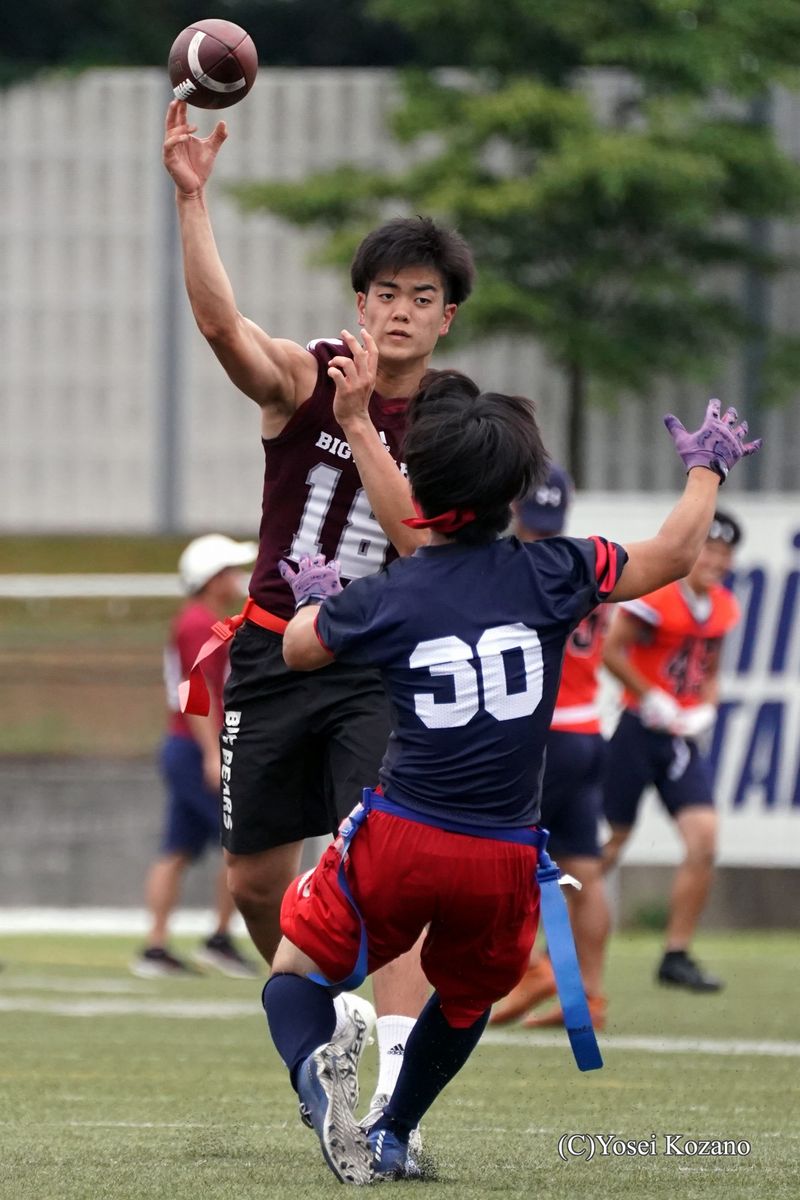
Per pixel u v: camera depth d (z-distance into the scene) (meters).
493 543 14.56
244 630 17.66
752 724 46.59
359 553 17.52
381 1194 14.26
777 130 78.56
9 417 87.25
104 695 66.88
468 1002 14.95
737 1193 14.70
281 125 84.69
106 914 54.47
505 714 14.12
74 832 56.28
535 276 76.00
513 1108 20.45
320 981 14.71
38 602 74.38
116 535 85.06
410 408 14.88
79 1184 14.84
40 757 62.53
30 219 87.38
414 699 14.18
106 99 87.00
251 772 17.66
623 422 82.69
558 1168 16.03
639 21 72.69
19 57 100.06
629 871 49.31
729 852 46.66
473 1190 14.61
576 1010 14.06
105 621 73.12
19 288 87.38
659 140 71.06
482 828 14.12
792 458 81.38
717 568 34.19
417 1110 15.39
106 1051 25.73
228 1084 22.31
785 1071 23.92
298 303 85.19
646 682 33.84
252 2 102.50
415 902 14.19
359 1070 24.69
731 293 81.50
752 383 81.62
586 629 28.78
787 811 46.50
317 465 17.36
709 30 72.38
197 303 16.55
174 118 17.02
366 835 14.33
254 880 18.08
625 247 75.50
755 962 40.56
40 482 87.12
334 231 76.69
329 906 14.45
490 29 75.19
